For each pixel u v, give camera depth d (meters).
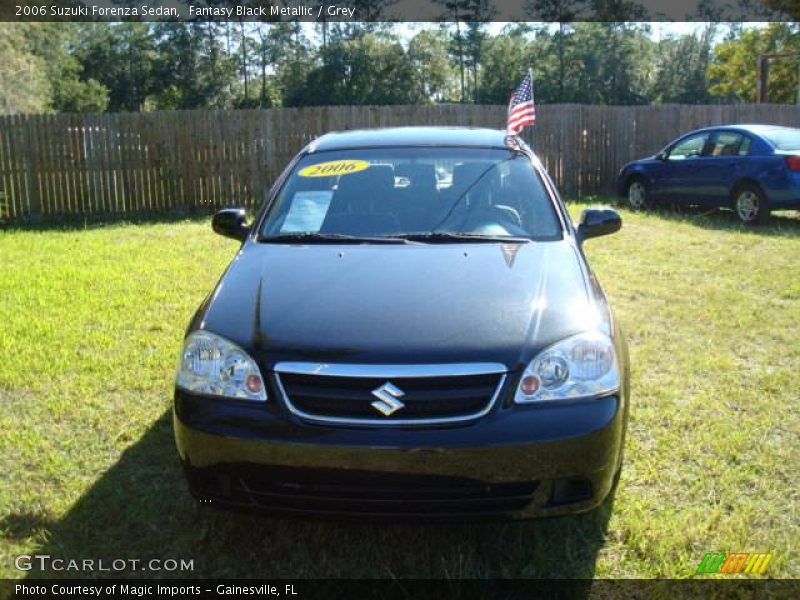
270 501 2.77
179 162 12.59
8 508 3.29
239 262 3.62
